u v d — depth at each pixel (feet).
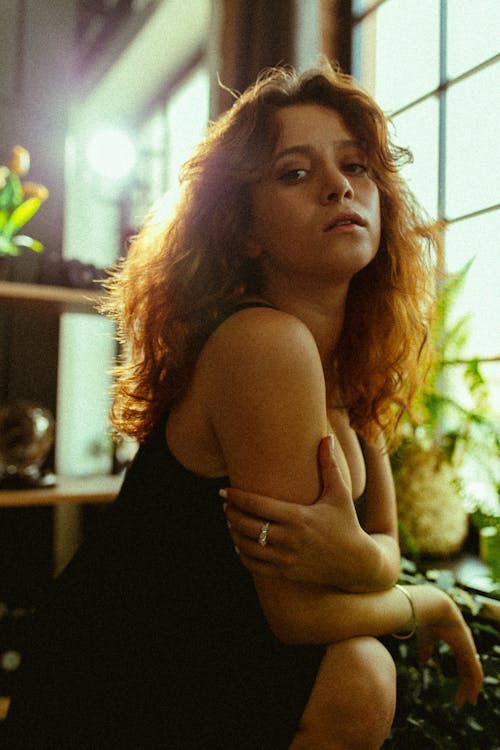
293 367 2.66
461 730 4.15
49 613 3.26
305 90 3.13
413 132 6.72
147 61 12.58
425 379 4.12
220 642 2.95
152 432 3.17
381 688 2.85
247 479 2.72
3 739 3.15
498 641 4.79
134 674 2.91
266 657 2.96
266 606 2.81
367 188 3.16
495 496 5.55
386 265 3.60
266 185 3.05
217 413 2.78
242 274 3.14
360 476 3.54
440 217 6.34
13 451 7.09
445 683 4.27
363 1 7.20
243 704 2.93
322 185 2.99
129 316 3.44
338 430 3.59
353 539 2.75
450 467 5.76
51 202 8.64
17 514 8.48
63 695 2.98
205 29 11.45
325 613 2.80
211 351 2.82
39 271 7.41
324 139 3.03
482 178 5.94
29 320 8.52
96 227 14.15
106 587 3.07
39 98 8.66
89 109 14.76
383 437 4.00
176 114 13.02
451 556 5.86
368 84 7.20
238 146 3.06
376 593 3.05
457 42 6.20
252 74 7.22
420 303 3.84
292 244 3.00
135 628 2.96
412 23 6.72
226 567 2.96
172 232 3.24
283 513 2.65
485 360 5.95
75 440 13.29
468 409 5.89
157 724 2.89
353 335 3.73
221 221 3.10
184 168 3.25
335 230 2.95
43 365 8.58
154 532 3.03
